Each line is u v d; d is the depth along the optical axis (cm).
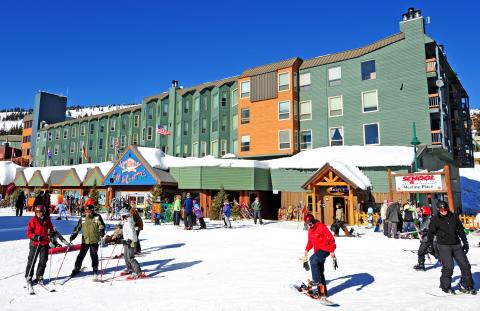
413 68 2981
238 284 781
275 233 1736
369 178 2562
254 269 934
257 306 619
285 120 3509
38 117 7494
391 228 1644
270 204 3145
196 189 2977
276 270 921
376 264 1004
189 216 1880
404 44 3053
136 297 683
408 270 928
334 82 3412
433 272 906
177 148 4834
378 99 3133
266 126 3622
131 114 5822
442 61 3231
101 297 686
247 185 2870
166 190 3019
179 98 4922
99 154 6228
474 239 1609
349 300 661
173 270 926
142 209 3109
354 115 3250
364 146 2989
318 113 3450
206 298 671
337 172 2297
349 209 2270
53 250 1162
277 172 2988
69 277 857
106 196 3484
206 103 4553
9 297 690
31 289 730
